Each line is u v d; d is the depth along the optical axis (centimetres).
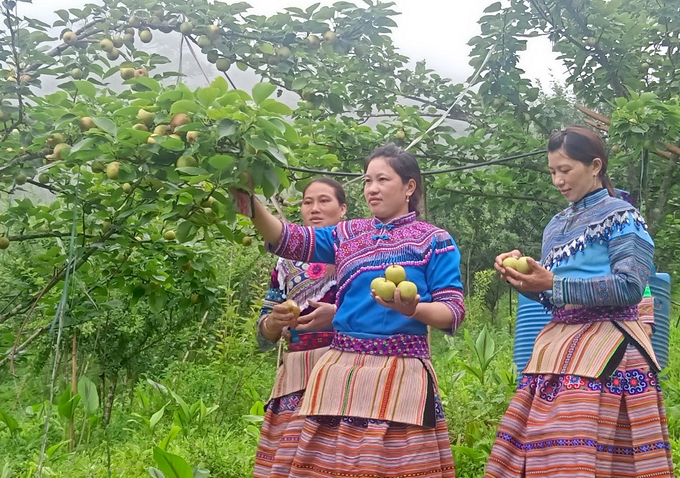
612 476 260
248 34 485
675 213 801
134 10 462
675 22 708
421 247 271
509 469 270
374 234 280
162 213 357
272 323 308
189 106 275
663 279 542
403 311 248
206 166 275
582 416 255
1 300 503
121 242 411
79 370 743
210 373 727
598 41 677
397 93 724
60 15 450
